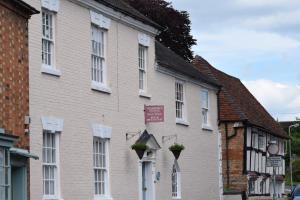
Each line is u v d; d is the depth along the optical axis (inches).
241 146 1510.8
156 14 1867.6
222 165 1502.2
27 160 668.1
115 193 893.2
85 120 824.9
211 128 1278.3
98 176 860.6
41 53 741.9
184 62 1278.3
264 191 1686.8
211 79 1326.3
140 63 1009.5
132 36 970.7
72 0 807.7
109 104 891.4
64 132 776.3
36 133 717.3
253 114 1681.8
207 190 1239.5
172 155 1093.8
